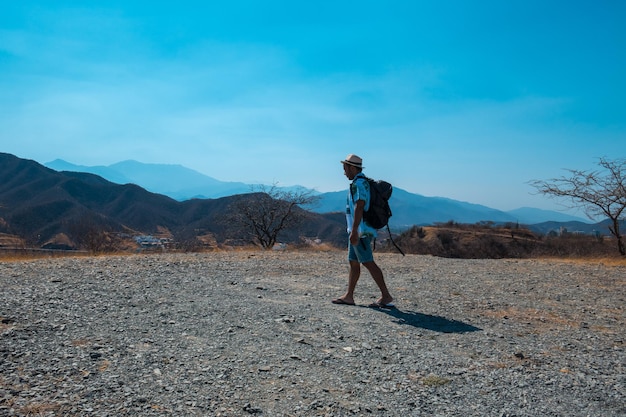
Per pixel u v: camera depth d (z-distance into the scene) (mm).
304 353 4164
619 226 15125
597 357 4457
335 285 7871
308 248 17469
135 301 5672
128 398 3027
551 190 15289
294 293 6949
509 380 3768
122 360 3666
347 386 3514
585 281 9297
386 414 3105
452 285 8383
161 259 10383
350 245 6324
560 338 5098
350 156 6223
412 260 12617
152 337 4301
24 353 3623
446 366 4031
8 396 2902
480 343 4770
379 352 4312
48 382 3158
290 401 3197
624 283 9148
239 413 2971
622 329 5594
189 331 4570
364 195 6070
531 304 6906
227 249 16156
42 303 5195
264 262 10602
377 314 5805
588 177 14898
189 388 3268
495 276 9750
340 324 5188
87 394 3025
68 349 3799
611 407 3334
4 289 5840
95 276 7297
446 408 3230
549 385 3695
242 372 3633
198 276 7977
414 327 5285
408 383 3627
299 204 23297
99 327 4473
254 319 5168
